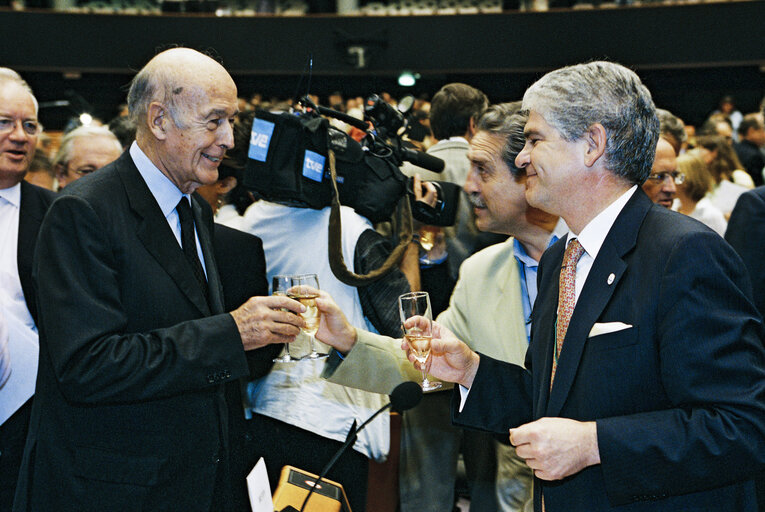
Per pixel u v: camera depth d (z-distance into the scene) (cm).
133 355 154
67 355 152
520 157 156
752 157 703
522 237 209
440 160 243
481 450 239
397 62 1026
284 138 220
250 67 1030
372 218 231
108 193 167
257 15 1023
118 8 1039
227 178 266
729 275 134
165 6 1038
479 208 215
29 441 167
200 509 166
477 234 282
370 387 206
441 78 1045
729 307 132
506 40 1003
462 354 174
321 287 228
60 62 1009
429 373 176
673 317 132
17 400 227
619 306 141
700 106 989
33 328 237
